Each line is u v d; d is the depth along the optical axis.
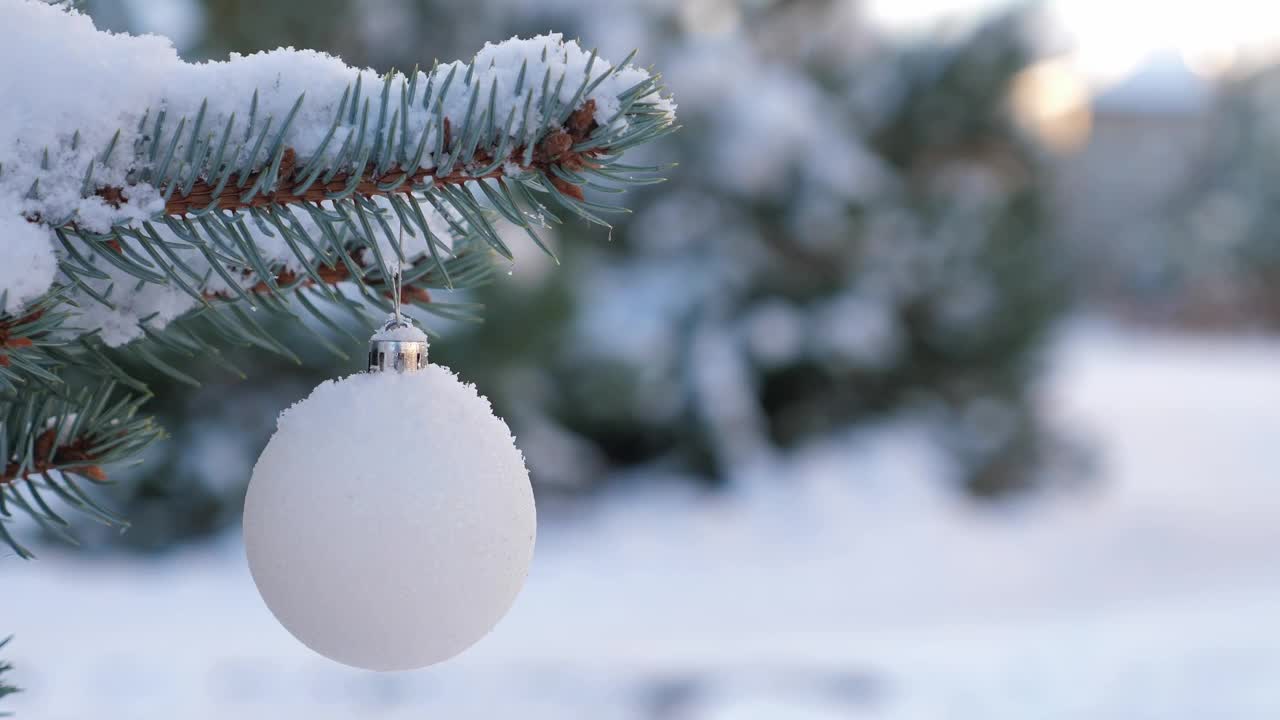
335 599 0.80
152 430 0.91
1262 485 12.23
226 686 4.98
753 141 9.04
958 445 10.73
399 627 0.80
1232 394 19.55
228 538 7.18
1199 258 32.28
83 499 0.89
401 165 0.80
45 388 0.90
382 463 0.79
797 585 7.88
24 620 5.77
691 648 6.14
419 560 0.79
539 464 8.80
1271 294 31.88
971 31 10.12
